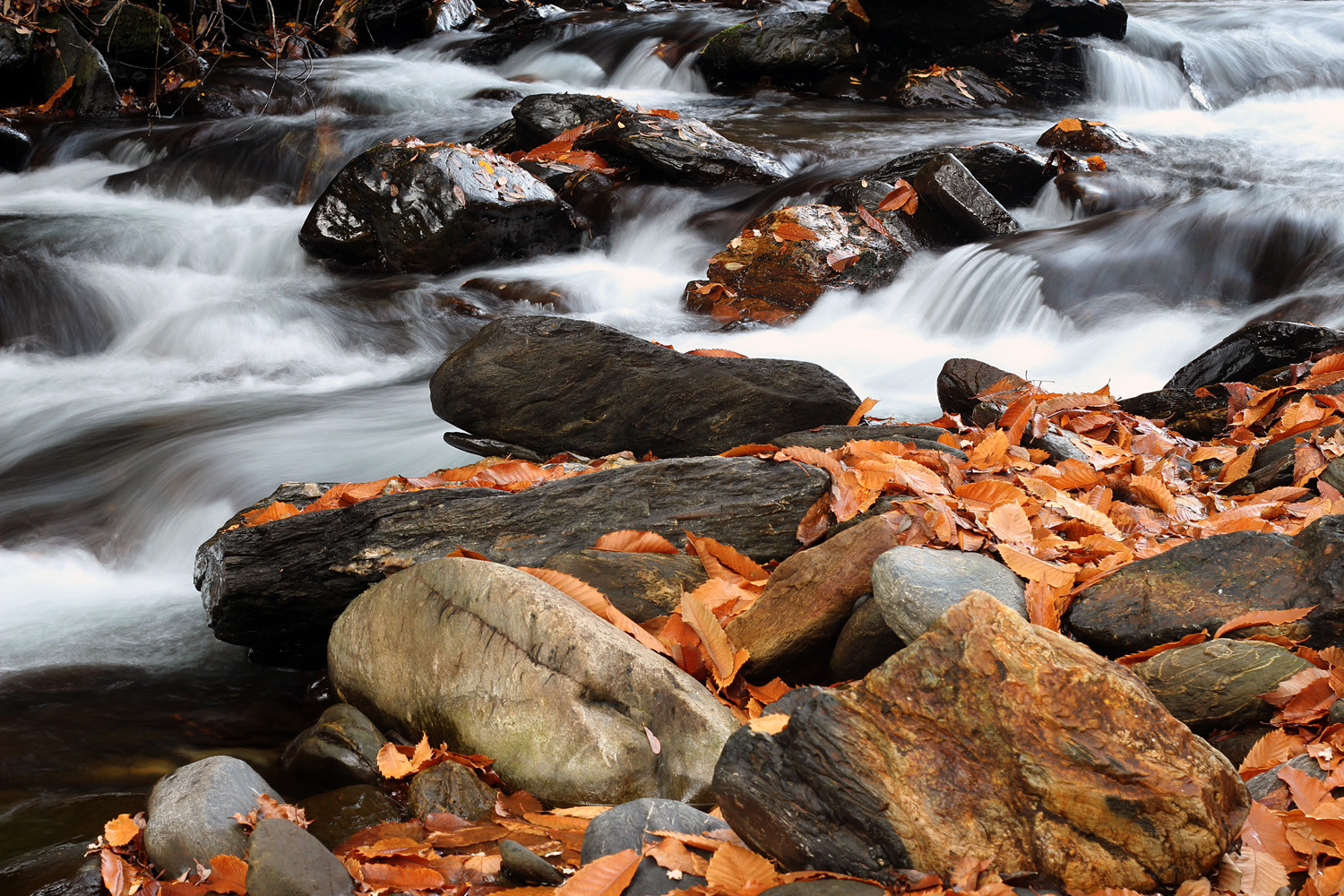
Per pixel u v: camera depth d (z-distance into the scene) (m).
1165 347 7.46
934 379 7.32
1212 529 3.74
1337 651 2.87
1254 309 7.77
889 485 3.86
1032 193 9.92
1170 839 2.15
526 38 18.11
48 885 2.72
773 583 3.46
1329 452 4.24
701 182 10.76
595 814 2.83
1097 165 10.05
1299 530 3.56
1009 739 2.25
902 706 2.34
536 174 10.95
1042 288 8.19
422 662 3.34
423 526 3.91
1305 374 5.29
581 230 10.47
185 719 3.83
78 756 3.55
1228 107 13.98
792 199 10.20
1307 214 8.20
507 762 3.04
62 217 10.95
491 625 3.20
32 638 4.52
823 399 4.82
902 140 12.14
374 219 9.71
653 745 2.95
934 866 2.24
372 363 8.41
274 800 2.89
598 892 2.31
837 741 2.34
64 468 6.61
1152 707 2.24
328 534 3.95
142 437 6.83
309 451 6.37
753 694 3.33
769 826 2.39
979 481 3.84
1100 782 2.18
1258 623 2.98
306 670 4.20
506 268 9.98
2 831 3.07
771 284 8.80
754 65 15.24
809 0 19.72
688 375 4.87
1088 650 2.37
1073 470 4.21
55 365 8.62
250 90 15.63
